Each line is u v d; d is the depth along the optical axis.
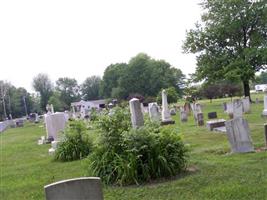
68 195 5.27
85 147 14.23
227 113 29.05
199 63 51.09
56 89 141.25
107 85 115.44
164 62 105.25
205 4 51.22
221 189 7.81
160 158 9.07
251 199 7.14
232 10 49.31
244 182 8.20
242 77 46.88
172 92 63.53
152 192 8.13
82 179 5.33
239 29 49.91
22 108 120.25
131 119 10.16
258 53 46.62
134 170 8.85
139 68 103.62
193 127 22.02
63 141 14.58
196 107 29.44
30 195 9.26
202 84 52.09
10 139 31.00
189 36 52.00
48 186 5.22
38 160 15.29
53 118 17.08
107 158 9.38
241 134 11.74
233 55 49.81
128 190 8.42
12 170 13.45
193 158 11.22
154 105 28.06
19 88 124.44
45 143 21.97
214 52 50.97
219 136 16.53
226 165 9.89
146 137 9.28
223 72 48.16
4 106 100.12
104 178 9.09
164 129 9.89
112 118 9.96
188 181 8.59
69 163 13.36
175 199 7.59
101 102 105.31
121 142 9.45
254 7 48.97
